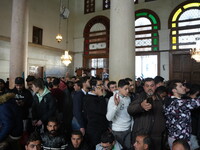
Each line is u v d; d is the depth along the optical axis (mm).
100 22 14055
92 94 3016
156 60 12320
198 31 11180
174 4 11812
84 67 14438
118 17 3984
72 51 14727
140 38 12758
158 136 2566
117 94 2713
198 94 3098
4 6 9836
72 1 14781
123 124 2842
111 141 2537
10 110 2516
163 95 3229
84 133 2934
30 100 3572
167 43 11914
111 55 4059
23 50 6105
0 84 3506
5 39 9805
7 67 9953
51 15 12797
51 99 3246
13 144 2633
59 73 13445
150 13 12477
